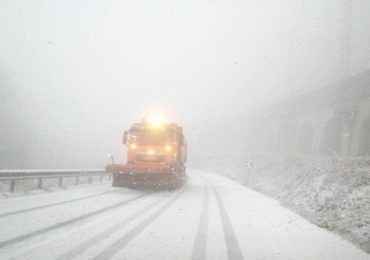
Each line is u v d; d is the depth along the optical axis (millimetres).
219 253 6914
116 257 6223
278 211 14016
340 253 7594
